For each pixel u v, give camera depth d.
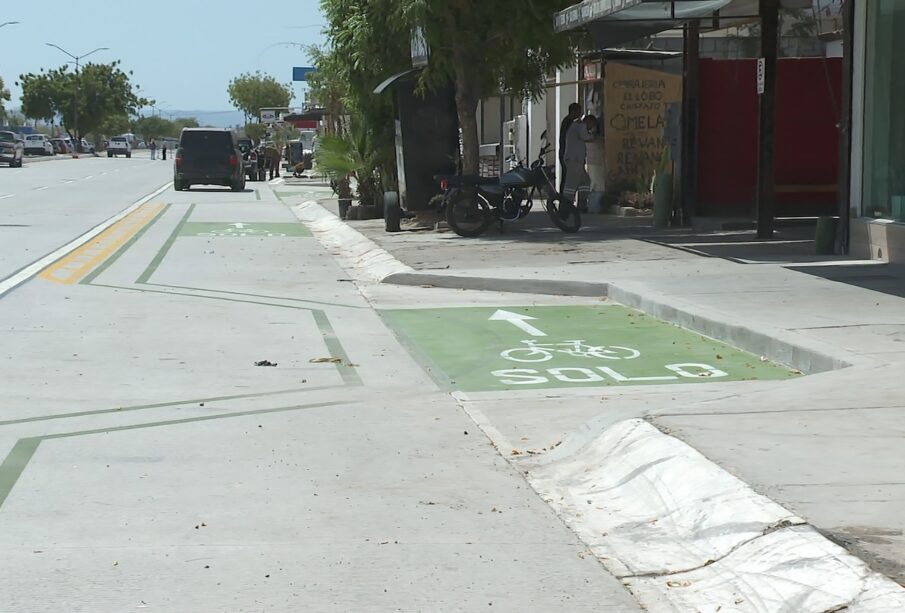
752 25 24.36
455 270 16.36
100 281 16.42
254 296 15.09
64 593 4.98
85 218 29.28
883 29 15.84
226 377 9.86
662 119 25.88
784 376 9.69
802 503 5.57
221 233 25.33
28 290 15.26
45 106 144.12
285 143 79.75
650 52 25.78
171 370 10.12
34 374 9.88
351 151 27.75
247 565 5.34
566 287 14.82
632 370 10.09
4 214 30.30
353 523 5.97
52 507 6.22
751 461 6.33
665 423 7.25
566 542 5.69
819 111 22.16
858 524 5.26
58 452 7.38
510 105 37.34
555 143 31.52
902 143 15.47
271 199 39.84
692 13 19.34
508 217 21.47
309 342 11.64
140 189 45.91
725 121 22.64
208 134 45.34
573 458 7.16
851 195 16.52
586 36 23.72
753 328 10.78
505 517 6.09
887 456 6.42
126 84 148.25
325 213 30.62
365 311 13.81
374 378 9.87
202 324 12.69
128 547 5.59
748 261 16.27
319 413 8.52
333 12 25.42
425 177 24.09
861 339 10.17
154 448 7.48
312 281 16.78
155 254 20.47
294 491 6.54
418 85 22.84
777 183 22.22
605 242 19.55
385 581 5.14
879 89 16.00
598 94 26.75
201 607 4.84
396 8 22.27
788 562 4.96
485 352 11.07
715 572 5.16
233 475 6.86
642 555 5.51
